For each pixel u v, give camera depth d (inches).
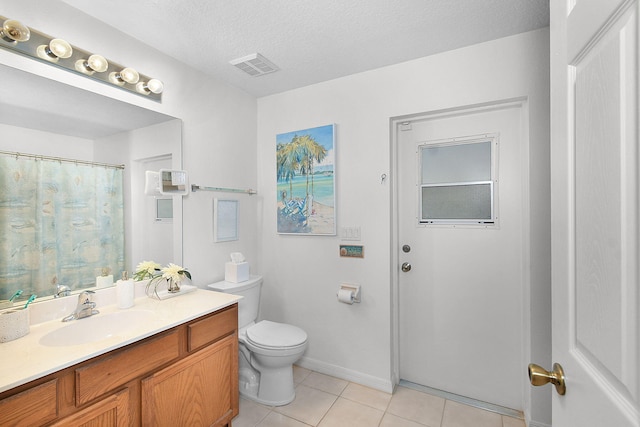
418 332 91.7
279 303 107.9
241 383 89.7
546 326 71.3
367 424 75.4
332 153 95.7
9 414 38.3
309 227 100.3
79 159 64.2
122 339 50.3
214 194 94.3
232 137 100.9
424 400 84.7
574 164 23.7
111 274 69.1
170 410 57.7
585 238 21.7
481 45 77.4
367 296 92.4
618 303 17.7
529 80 72.8
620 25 17.1
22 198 56.6
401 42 76.9
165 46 77.5
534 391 72.2
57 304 59.8
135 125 73.8
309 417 78.0
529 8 64.4
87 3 61.4
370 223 91.8
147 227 76.2
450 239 87.6
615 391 18.1
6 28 51.4
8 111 54.6
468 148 85.7
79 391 44.9
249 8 63.8
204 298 73.6
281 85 101.3
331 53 81.8
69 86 62.2
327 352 99.0
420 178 91.1
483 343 83.9
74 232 63.4
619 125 17.4
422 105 84.1
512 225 80.7
